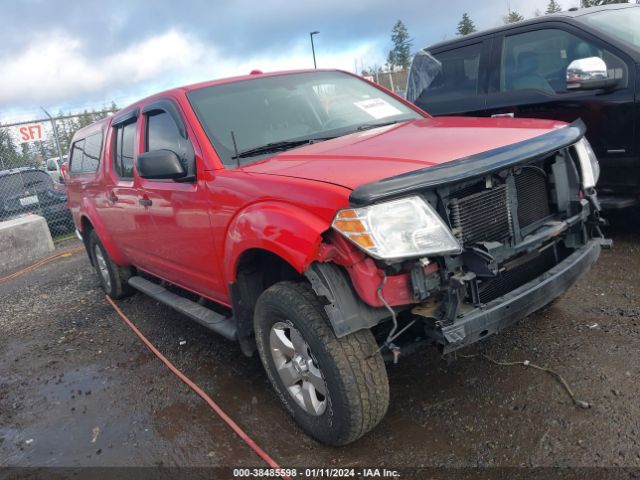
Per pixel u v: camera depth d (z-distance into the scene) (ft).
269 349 9.86
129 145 14.90
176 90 12.72
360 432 8.59
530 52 17.52
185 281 13.58
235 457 9.50
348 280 8.09
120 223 15.96
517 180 9.14
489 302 8.46
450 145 9.02
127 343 15.66
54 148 39.47
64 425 11.65
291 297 8.79
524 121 10.65
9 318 20.29
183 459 9.69
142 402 12.01
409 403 10.11
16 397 13.43
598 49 15.69
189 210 11.42
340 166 8.81
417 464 8.51
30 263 30.81
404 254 7.55
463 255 8.13
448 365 11.12
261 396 11.33
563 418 8.91
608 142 15.48
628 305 12.42
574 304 12.89
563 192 9.80
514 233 8.93
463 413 9.53
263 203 9.17
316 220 8.06
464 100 19.22
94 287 22.45
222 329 11.32
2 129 37.68
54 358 15.48
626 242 16.42
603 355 10.52
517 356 11.02
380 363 8.40
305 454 9.23
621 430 8.39
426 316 8.17
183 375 12.84
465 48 19.43
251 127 11.73
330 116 12.69
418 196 7.83
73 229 37.27
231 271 10.14
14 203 35.27
